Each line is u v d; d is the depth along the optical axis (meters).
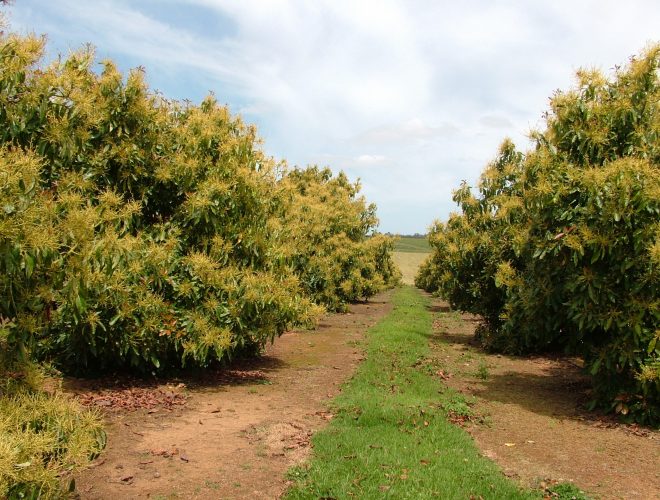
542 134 7.44
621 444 5.36
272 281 8.20
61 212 4.31
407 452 4.84
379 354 10.09
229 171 8.02
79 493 3.83
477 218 12.12
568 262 6.42
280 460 4.66
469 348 11.79
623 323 5.88
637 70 6.47
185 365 8.23
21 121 5.61
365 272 23.97
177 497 3.86
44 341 6.74
